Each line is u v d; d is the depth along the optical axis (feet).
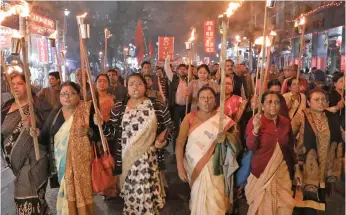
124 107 12.32
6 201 16.21
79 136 11.90
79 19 11.47
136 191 12.05
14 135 12.08
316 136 12.79
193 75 25.84
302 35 15.38
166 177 19.69
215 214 12.14
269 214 11.74
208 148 12.37
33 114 11.48
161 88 25.09
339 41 41.75
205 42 41.29
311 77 35.86
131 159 12.05
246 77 26.05
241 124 14.46
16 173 12.16
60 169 12.04
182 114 21.86
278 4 63.46
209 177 12.25
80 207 11.82
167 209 15.65
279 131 11.82
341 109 15.05
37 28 38.52
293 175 12.49
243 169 12.41
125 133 12.09
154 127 12.14
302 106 15.90
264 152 11.85
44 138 12.46
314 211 13.00
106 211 15.58
